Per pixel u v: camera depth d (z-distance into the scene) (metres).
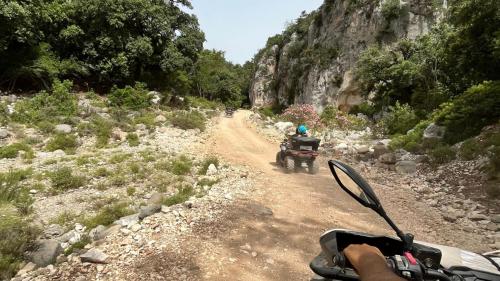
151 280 4.51
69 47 33.69
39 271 4.98
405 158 13.16
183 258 5.06
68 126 19.02
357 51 49.78
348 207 7.83
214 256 5.14
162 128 21.34
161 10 37.69
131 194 10.30
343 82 50.59
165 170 12.48
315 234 6.18
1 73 29.39
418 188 9.69
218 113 39.09
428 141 14.12
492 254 2.50
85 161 13.63
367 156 14.77
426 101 24.19
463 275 1.80
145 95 29.52
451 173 10.55
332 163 1.50
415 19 44.06
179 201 8.06
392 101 35.34
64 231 7.66
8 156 14.45
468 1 17.19
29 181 11.42
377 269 1.03
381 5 46.75
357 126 29.50
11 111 21.20
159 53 38.25
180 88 44.06
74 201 9.84
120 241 5.73
